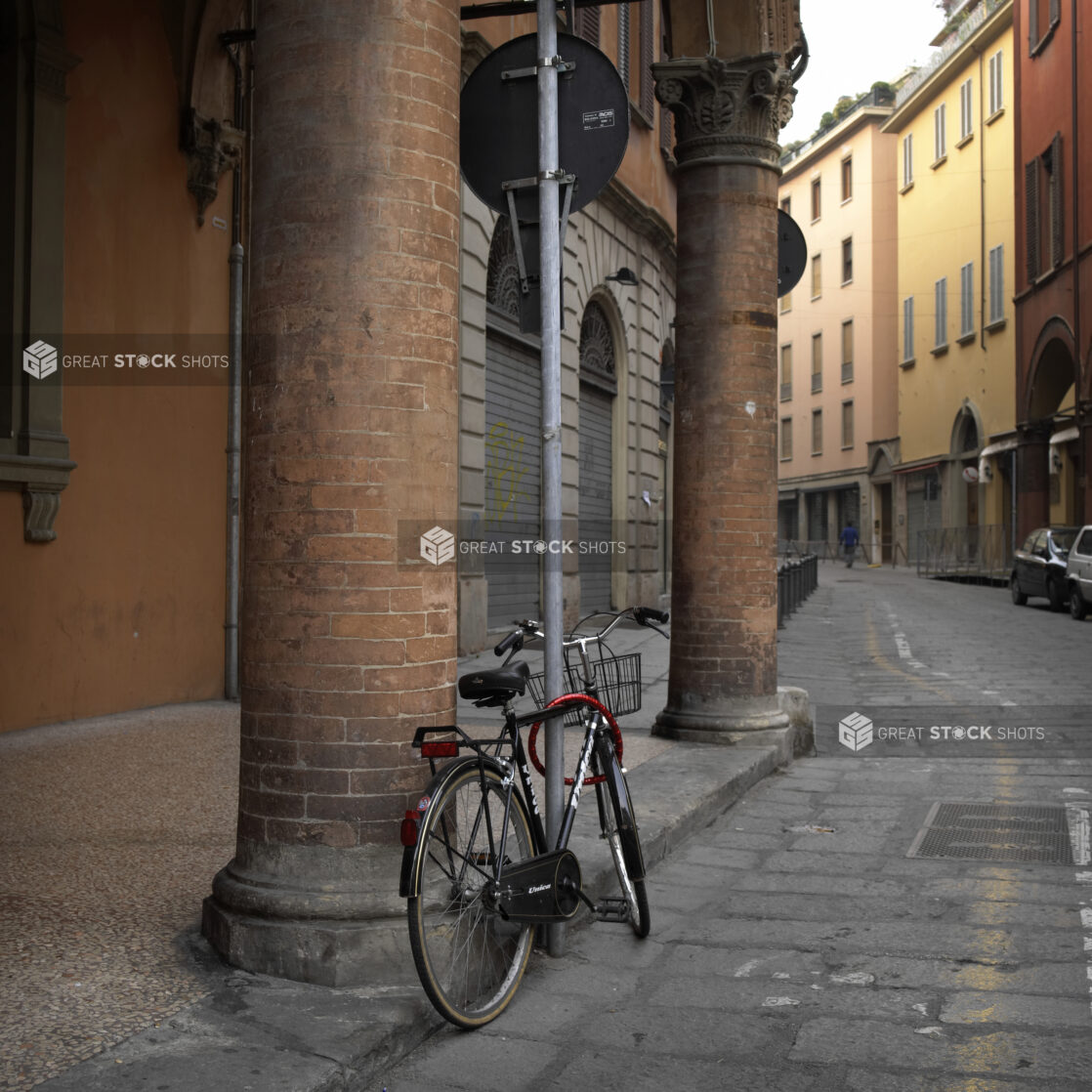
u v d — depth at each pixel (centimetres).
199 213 970
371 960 349
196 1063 289
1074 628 1909
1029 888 492
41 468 804
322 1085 283
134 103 902
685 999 370
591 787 632
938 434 4284
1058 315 3031
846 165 5144
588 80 428
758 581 805
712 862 544
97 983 345
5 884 445
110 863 475
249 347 383
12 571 797
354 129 368
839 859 550
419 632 375
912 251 4519
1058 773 766
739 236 799
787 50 808
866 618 2120
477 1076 312
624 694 450
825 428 5378
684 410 813
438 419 381
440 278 382
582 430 1780
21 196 800
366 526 367
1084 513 2812
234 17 962
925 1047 329
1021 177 3372
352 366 366
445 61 387
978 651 1554
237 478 1004
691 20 797
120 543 895
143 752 729
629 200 1894
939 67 4122
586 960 409
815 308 5459
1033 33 3241
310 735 366
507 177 437
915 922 448
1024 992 369
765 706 802
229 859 484
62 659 844
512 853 377
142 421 913
